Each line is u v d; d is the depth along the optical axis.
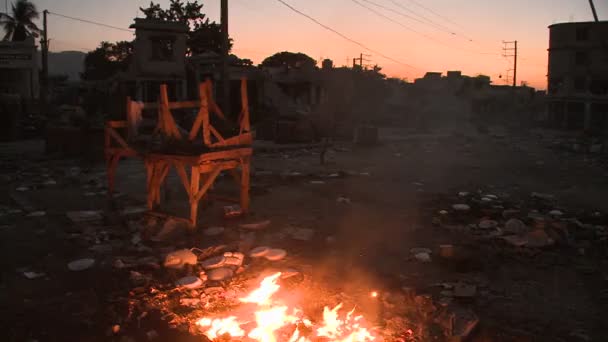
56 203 10.61
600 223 9.89
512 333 5.03
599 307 5.72
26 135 25.59
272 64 67.00
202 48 44.81
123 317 5.22
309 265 7.04
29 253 7.32
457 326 4.98
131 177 14.09
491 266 7.07
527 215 10.30
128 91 36.91
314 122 26.47
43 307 5.50
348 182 14.21
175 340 4.79
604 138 35.09
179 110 30.36
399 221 9.67
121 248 7.61
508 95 59.97
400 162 19.52
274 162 18.44
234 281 6.34
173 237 8.05
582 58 46.78
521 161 20.98
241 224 8.91
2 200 10.92
